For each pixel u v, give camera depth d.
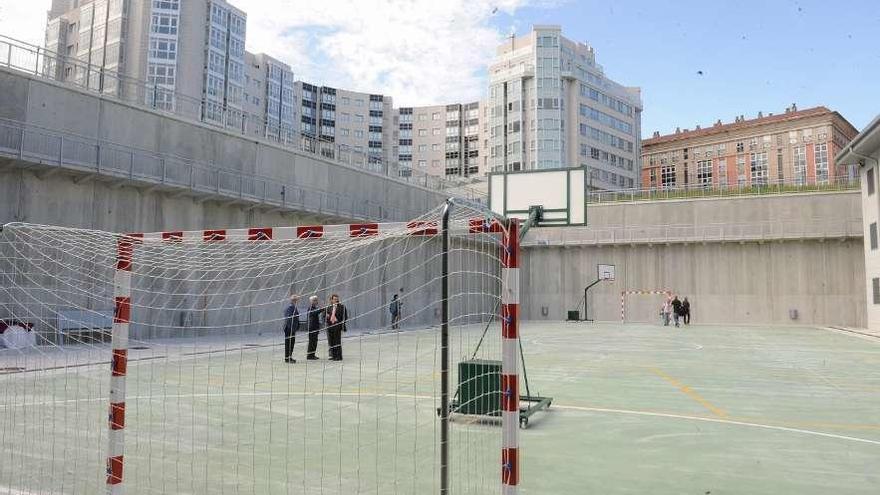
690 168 133.38
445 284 4.41
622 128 94.12
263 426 8.40
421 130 117.88
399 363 16.27
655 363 17.25
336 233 5.43
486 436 7.72
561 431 8.41
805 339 27.72
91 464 6.46
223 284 24.92
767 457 7.07
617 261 46.62
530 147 84.75
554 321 46.56
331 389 11.78
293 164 31.53
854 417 9.59
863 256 40.53
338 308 16.92
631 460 6.88
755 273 42.91
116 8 80.81
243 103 93.75
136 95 25.38
